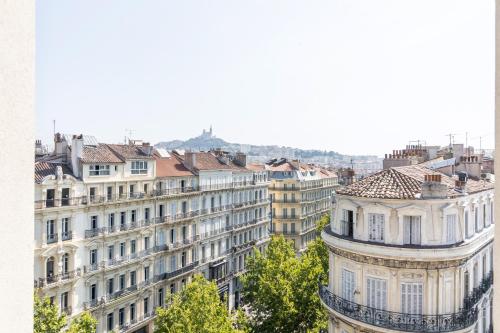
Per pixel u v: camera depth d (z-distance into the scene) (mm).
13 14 2793
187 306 29531
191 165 54469
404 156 38594
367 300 24078
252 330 32625
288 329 32344
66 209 35781
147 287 44969
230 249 62344
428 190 23375
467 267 24516
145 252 45156
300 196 83250
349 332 24906
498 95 2771
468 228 25188
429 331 22094
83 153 39094
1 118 2701
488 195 28953
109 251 40844
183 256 51781
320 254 41250
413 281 22938
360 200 25172
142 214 44844
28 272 2930
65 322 27500
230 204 62312
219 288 58125
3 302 2723
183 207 51594
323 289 27906
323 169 105875
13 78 2791
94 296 39188
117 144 44812
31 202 2961
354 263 24766
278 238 40438
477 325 24984
